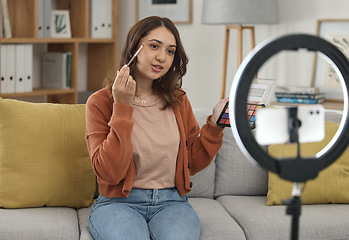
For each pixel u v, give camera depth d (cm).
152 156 187
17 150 203
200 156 202
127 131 172
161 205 189
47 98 411
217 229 194
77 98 398
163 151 188
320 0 375
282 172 88
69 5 406
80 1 400
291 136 90
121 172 176
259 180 240
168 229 175
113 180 178
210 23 357
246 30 399
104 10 414
